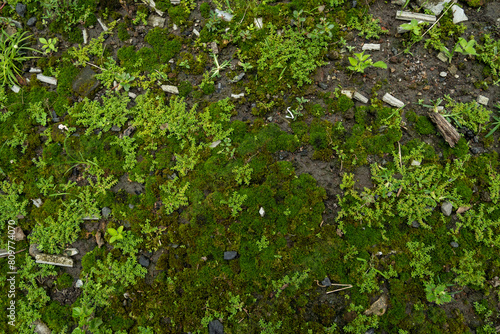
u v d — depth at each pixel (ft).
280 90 2.20
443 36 2.22
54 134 2.20
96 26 2.31
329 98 2.18
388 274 2.00
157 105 2.19
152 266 2.07
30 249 2.12
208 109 2.18
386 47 2.23
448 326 1.96
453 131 2.08
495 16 2.24
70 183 2.14
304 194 2.08
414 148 2.11
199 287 2.03
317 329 1.99
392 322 1.98
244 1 2.28
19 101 2.26
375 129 2.14
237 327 2.00
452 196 2.05
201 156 2.14
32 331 2.05
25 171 2.18
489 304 1.98
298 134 2.14
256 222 2.06
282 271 2.03
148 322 2.02
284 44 2.22
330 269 2.02
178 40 2.27
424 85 2.18
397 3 2.27
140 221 2.09
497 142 2.11
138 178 2.12
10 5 2.36
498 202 2.05
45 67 2.28
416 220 2.04
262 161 2.12
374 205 2.06
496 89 2.16
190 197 2.10
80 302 2.05
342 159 2.12
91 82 2.24
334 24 2.25
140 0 2.32
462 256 2.00
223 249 2.05
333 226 2.06
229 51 2.26
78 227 2.10
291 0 2.30
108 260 2.06
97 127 2.19
